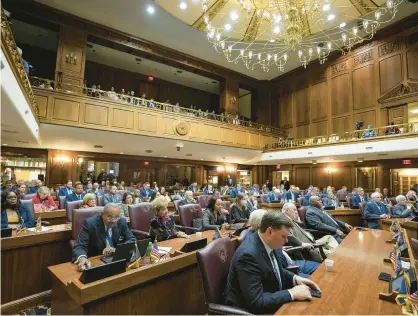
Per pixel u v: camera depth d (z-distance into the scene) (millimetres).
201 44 11453
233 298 1558
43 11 8820
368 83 11398
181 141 10094
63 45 9164
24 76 4746
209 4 8391
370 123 11227
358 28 10375
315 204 4137
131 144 9742
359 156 10055
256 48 11789
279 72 14508
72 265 2047
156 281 2043
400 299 1424
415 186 9094
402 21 10023
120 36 10469
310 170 13352
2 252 2438
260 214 2576
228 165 14656
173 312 2180
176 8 8547
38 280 2682
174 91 14891
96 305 1630
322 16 8766
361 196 6801
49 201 4742
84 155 10648
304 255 3207
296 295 1496
